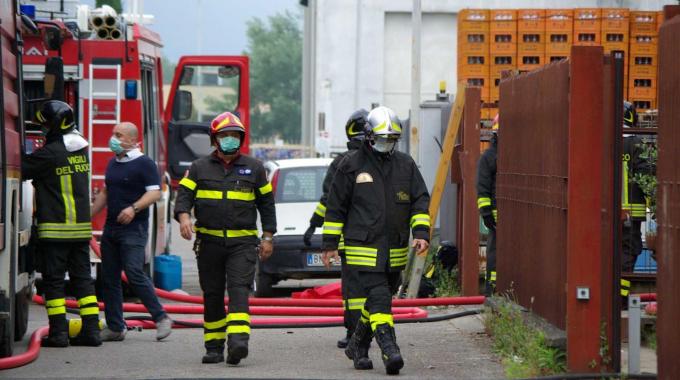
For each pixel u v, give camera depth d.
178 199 20.61
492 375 19.42
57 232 22.56
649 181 23.39
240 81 49.22
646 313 22.50
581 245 18.75
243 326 20.34
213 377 19.19
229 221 20.52
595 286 18.80
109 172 23.47
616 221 19.03
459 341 23.41
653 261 25.88
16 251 20.66
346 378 19.11
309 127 97.38
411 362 20.80
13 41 21.52
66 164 22.61
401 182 19.73
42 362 20.94
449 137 30.22
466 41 45.69
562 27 45.94
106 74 31.72
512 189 23.64
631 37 46.62
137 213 23.50
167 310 27.16
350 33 76.62
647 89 46.81
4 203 19.58
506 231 24.27
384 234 19.58
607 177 19.03
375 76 76.56
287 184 34.28
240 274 20.50
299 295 30.69
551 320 20.62
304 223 33.25
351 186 19.77
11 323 20.50
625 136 24.36
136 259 23.48
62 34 31.03
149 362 21.03
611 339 19.03
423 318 26.44
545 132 20.81
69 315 27.55
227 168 20.78
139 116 31.86
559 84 19.84
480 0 74.31
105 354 22.00
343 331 25.45
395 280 20.14
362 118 22.81
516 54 45.72
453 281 31.72
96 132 31.70
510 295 23.86
